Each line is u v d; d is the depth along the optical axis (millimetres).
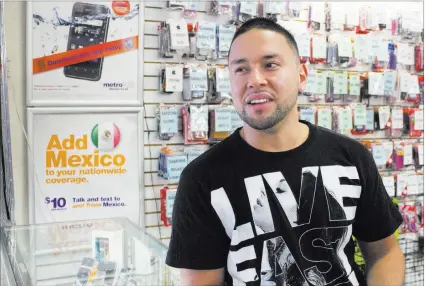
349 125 3111
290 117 1340
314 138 1384
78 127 2525
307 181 1330
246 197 1313
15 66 2438
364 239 1477
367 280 1475
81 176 2539
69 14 2479
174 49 2648
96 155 2564
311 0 3057
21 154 2463
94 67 2537
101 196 2576
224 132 2762
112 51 2562
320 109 3023
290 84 1296
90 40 2523
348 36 3186
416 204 3404
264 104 1268
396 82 3336
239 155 1352
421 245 3287
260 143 1348
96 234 1776
